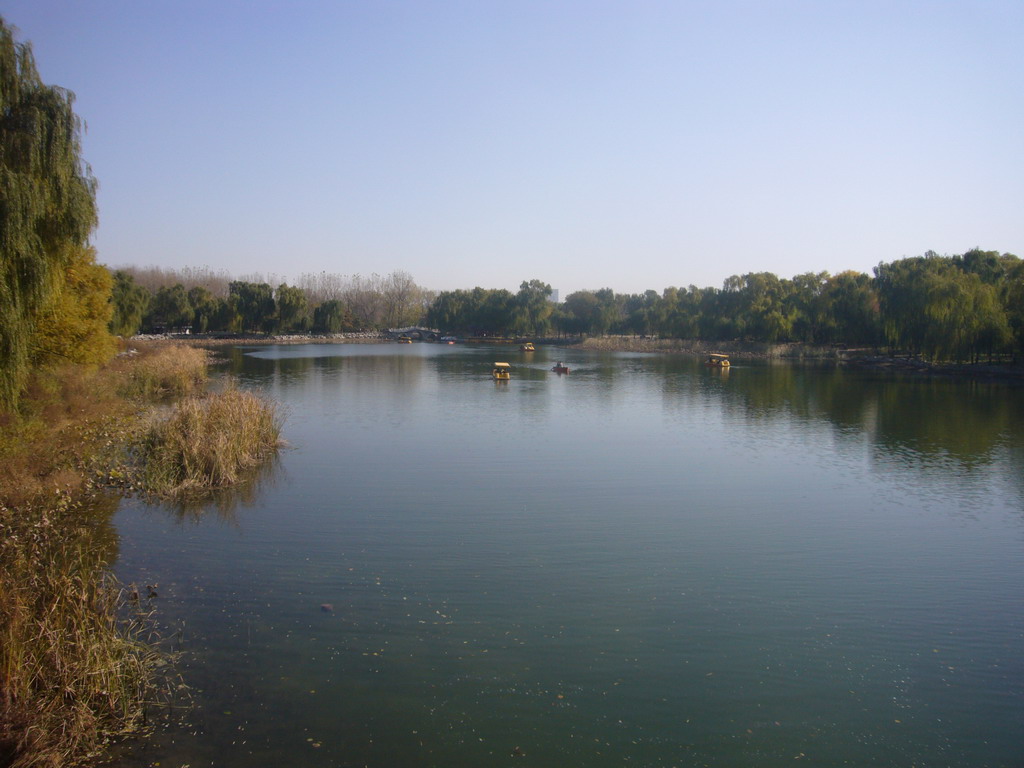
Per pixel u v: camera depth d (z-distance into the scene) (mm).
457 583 14016
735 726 9445
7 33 18562
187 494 20125
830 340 95000
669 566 15234
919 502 20766
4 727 8125
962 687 10539
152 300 110000
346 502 19797
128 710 9344
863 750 9000
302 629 11844
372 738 8984
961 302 62281
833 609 13195
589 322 129000
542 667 10812
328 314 127250
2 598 9648
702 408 40844
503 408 40031
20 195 17094
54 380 26219
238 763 8453
